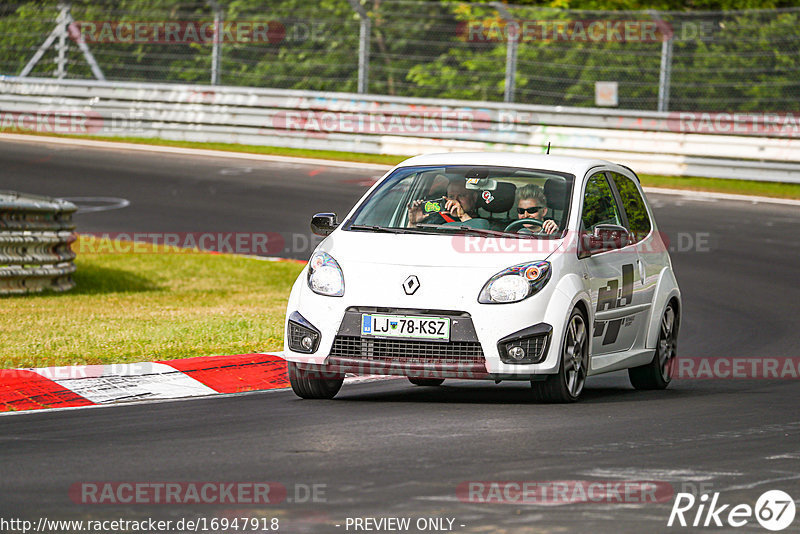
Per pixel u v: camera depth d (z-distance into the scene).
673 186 90.44
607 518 18.81
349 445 24.34
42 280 53.41
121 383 32.16
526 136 98.94
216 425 26.77
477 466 22.38
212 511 19.02
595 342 32.03
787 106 102.62
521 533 17.91
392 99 102.44
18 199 54.66
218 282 57.91
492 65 110.00
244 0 117.12
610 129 97.06
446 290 29.44
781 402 31.61
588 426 26.94
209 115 107.81
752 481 21.58
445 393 32.94
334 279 30.27
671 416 28.72
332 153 103.44
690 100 100.06
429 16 108.75
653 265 35.78
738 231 72.94
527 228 31.56
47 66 117.88
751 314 50.81
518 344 29.34
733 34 102.88
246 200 81.31
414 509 19.16
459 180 32.94
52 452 23.58
